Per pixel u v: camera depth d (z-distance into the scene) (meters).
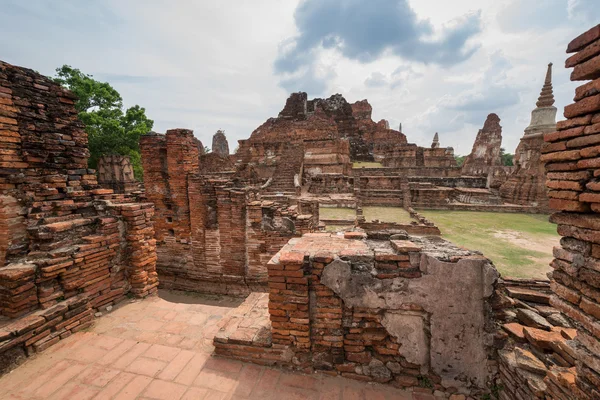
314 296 3.62
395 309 3.48
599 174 2.13
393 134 40.66
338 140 26.17
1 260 4.69
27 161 4.94
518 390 3.00
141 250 5.79
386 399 3.37
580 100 2.26
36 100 5.05
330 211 16.91
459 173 25.56
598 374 2.19
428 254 3.35
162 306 5.47
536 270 7.79
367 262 3.52
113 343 4.29
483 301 3.28
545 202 17.05
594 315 2.23
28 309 4.17
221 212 8.31
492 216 16.11
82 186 5.81
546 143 2.62
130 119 22.52
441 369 3.44
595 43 2.07
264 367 3.81
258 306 4.85
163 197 9.08
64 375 3.64
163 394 3.37
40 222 4.95
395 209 17.98
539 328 3.51
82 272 4.86
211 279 8.67
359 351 3.64
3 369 3.64
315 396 3.39
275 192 20.91
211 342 4.33
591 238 2.22
